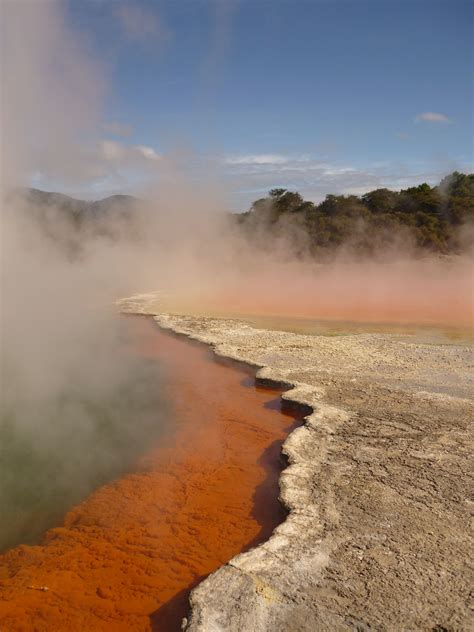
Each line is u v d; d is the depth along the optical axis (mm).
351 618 2826
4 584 3375
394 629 2744
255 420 6129
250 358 8453
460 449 4863
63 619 3053
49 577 3434
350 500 4016
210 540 3801
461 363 8000
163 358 9070
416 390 6645
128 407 6598
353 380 7129
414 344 9414
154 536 3871
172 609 3117
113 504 4340
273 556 3359
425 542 3477
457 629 2734
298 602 2953
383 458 4711
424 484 4234
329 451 4879
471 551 3375
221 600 2982
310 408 6098
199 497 4418
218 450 5348
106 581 3383
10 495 4488
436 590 3021
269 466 4957
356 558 3326
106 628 2980
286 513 3979
